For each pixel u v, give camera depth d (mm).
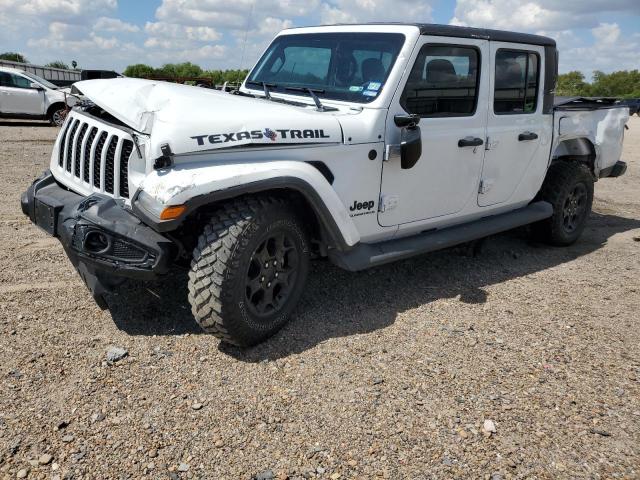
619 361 3463
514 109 4828
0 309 3721
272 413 2824
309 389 3035
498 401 2996
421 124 4023
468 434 2729
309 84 4320
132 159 3109
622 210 7629
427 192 4211
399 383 3125
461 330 3785
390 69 3863
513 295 4449
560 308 4230
